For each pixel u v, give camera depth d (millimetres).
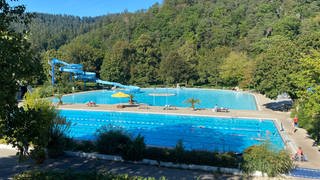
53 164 23078
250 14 123562
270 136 33969
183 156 22641
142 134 36094
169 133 36469
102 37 132125
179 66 88438
